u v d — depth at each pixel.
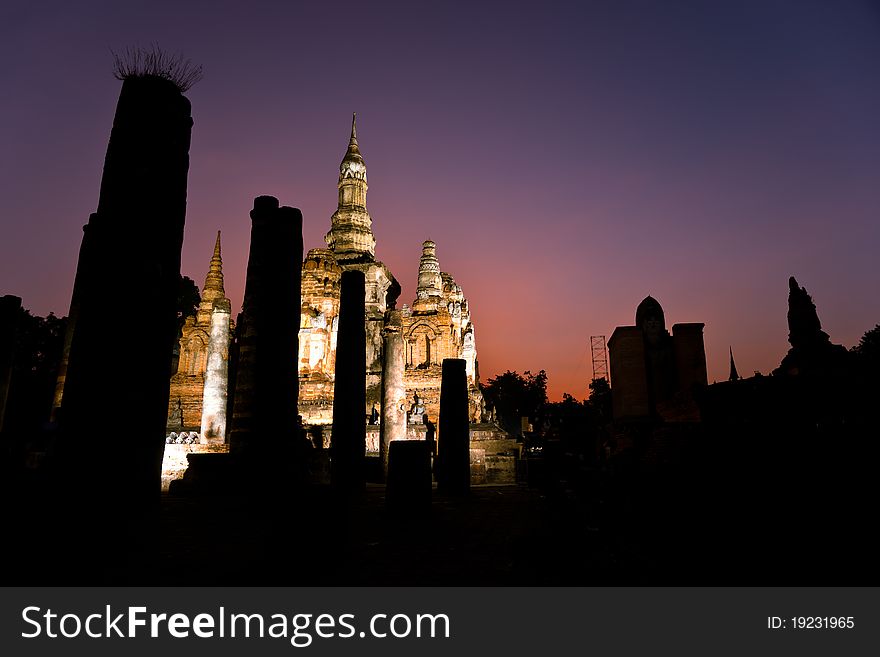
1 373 19.83
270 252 16.94
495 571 7.09
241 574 6.82
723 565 6.46
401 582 6.58
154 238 9.73
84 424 8.69
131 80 10.26
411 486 12.83
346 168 59.09
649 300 18.00
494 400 97.12
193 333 45.50
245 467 15.58
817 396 10.21
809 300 18.14
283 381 16.06
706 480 9.74
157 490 9.56
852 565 5.79
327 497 8.36
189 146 10.88
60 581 6.34
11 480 9.85
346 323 19.91
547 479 20.53
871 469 7.49
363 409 19.58
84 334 9.09
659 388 17.20
